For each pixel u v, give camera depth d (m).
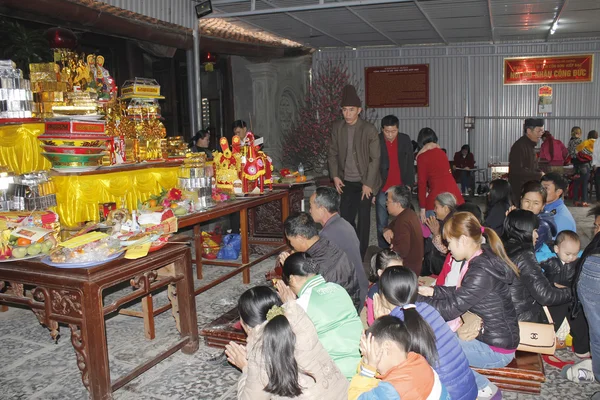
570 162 11.54
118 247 3.22
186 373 3.48
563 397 3.11
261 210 6.62
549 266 3.72
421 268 4.77
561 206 4.50
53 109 3.69
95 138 3.69
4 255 3.13
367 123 5.77
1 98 3.70
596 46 12.03
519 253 3.24
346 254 3.50
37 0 5.06
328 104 11.92
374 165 5.69
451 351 2.44
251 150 5.43
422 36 11.54
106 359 2.94
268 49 10.38
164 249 3.49
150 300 4.02
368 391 2.08
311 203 3.84
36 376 3.48
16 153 3.84
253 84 10.97
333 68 12.60
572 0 8.01
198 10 7.50
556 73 12.34
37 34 6.41
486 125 12.94
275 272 4.33
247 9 8.39
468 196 12.48
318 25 9.83
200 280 5.53
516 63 12.52
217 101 10.98
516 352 3.31
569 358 3.64
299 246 3.38
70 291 2.91
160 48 7.58
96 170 3.79
